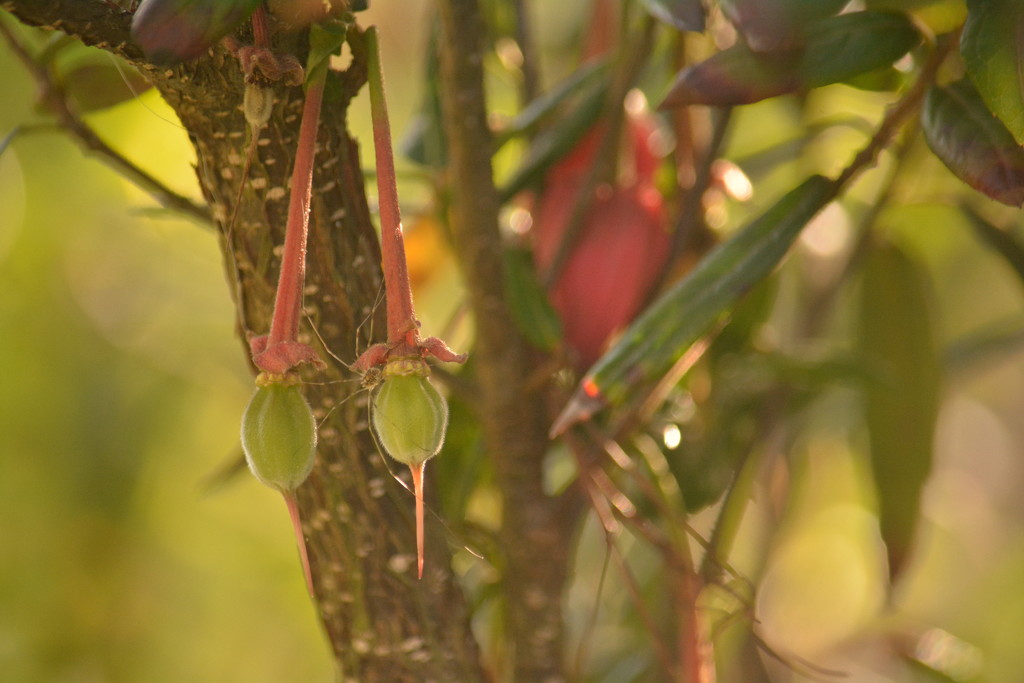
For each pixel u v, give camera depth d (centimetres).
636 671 64
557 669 50
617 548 50
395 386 39
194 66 42
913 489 60
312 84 40
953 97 44
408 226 59
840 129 71
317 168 44
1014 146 43
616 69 51
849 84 50
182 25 38
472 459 52
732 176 55
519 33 59
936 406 61
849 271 62
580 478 49
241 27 41
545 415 51
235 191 44
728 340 61
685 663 49
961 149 44
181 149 59
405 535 46
